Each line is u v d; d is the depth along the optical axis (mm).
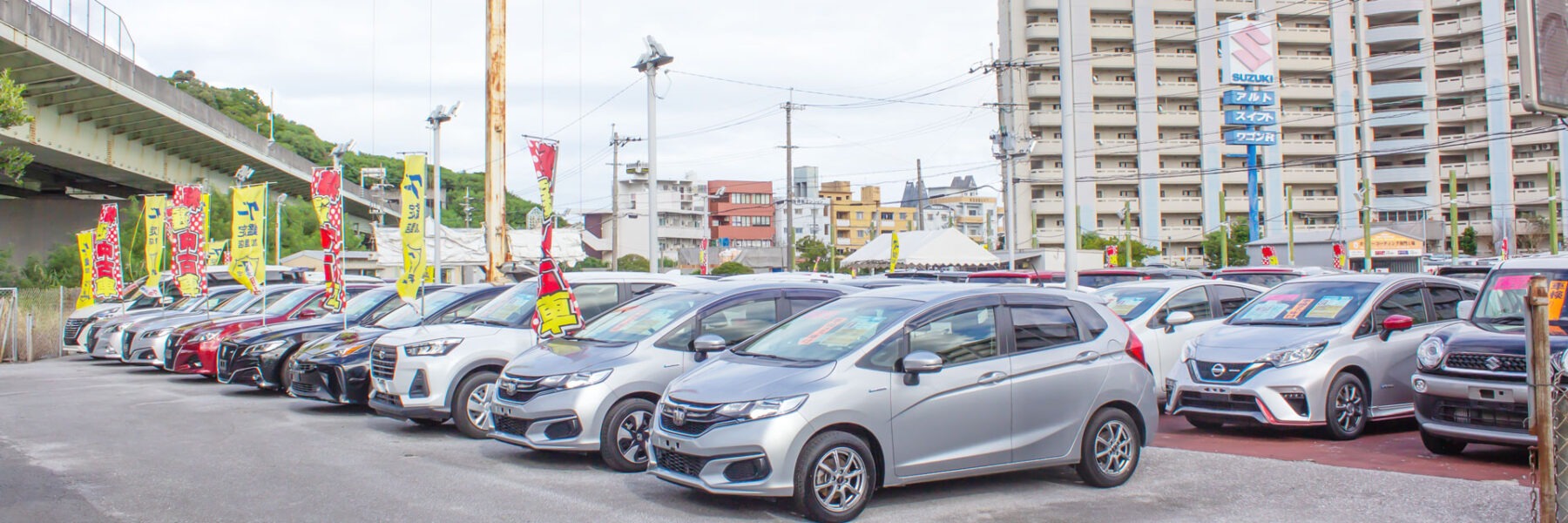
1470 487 7621
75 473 9055
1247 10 77125
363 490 8250
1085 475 7984
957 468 7434
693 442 7059
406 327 12664
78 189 54750
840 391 7031
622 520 7156
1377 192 78750
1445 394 8555
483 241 42031
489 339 11234
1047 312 8164
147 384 17109
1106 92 77500
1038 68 76375
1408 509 7090
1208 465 8852
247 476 8891
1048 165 77312
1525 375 8016
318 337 15109
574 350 9398
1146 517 7078
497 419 9320
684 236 100938
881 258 33469
